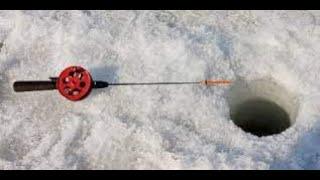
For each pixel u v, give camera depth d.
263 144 0.83
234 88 0.93
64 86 0.89
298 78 0.91
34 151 0.85
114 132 0.85
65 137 0.86
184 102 0.89
